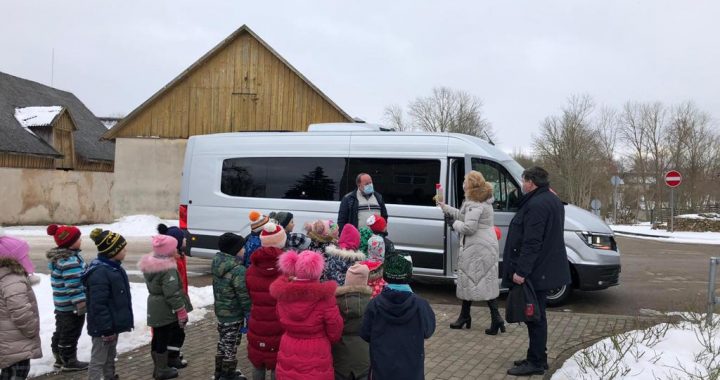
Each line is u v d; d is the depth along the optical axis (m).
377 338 3.62
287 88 25.31
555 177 59.69
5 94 36.22
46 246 15.47
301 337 3.86
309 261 3.84
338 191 9.34
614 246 8.64
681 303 8.62
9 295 4.09
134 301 7.65
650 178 50.81
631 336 5.78
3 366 4.09
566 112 58.81
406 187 8.95
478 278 6.52
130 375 5.24
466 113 68.50
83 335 6.23
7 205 20.77
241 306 4.86
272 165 9.82
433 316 3.77
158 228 5.80
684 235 24.47
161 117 26.17
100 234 4.79
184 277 5.94
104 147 42.41
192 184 10.32
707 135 47.78
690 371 4.70
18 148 30.52
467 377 5.11
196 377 5.19
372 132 9.37
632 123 52.75
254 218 5.72
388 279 3.73
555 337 6.41
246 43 25.59
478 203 6.58
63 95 44.28
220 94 25.77
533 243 5.04
